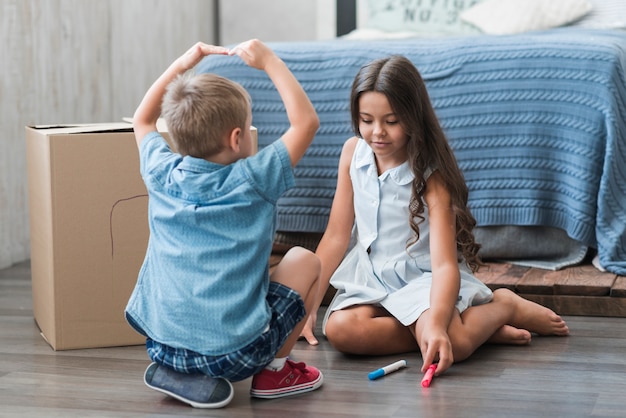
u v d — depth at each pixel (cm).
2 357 204
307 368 181
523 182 265
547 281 244
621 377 184
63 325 208
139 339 213
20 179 331
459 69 272
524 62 267
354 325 199
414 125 199
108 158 205
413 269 210
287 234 286
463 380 183
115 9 409
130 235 210
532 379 184
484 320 200
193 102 163
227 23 543
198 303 163
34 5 339
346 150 222
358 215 217
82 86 379
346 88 279
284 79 172
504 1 437
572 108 260
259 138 287
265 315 164
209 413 166
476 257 220
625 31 377
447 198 205
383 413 164
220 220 163
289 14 534
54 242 204
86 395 177
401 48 282
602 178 254
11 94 325
